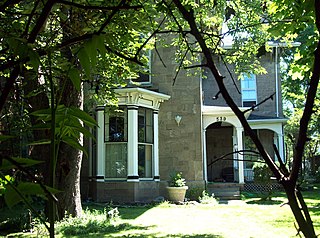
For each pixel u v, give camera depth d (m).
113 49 1.34
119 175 13.84
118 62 6.06
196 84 15.14
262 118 18.23
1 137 1.03
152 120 14.71
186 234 7.64
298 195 1.10
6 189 0.94
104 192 13.79
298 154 1.10
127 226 8.64
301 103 20.02
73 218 8.76
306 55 3.47
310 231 1.05
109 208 11.20
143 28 3.80
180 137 15.06
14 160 0.96
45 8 1.18
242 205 12.48
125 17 2.62
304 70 3.87
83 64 1.06
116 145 13.95
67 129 1.18
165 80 15.26
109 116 13.90
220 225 8.68
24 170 0.95
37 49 1.20
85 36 1.14
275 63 18.84
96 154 14.13
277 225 8.48
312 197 14.37
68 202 8.90
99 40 1.07
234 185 15.84
